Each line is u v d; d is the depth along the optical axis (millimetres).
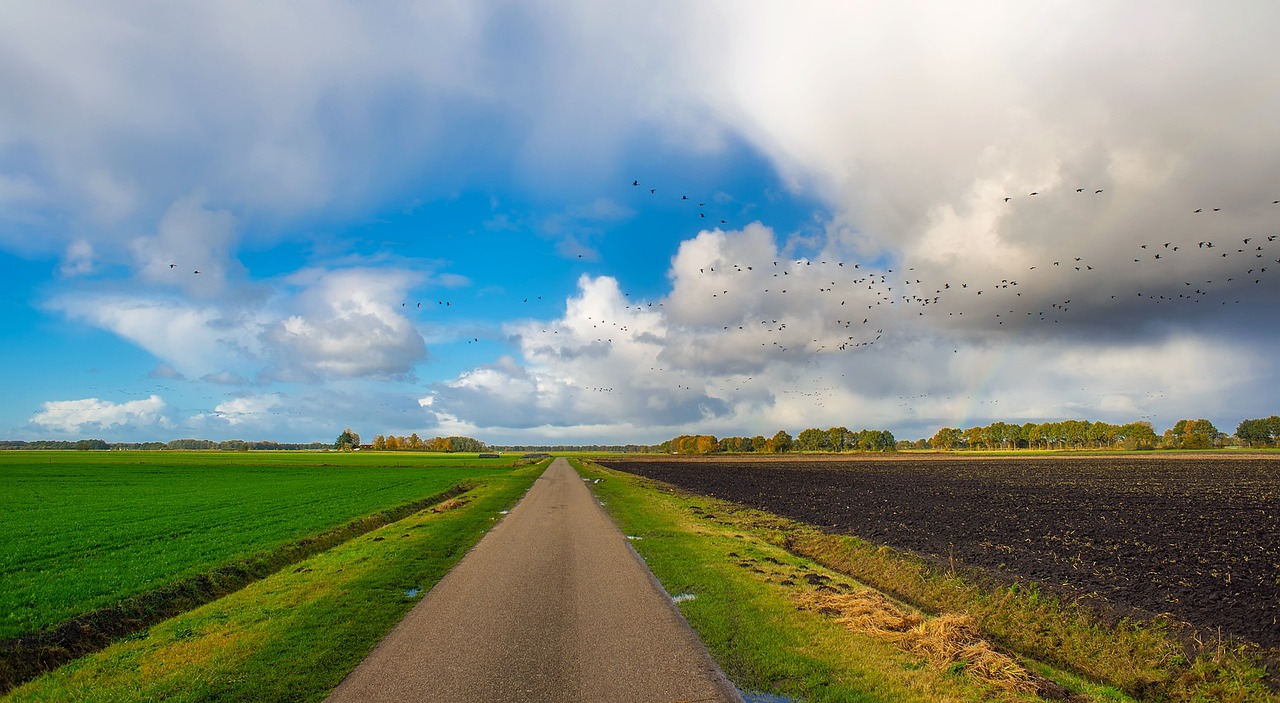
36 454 147625
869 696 7801
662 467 100562
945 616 10484
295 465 99750
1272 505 31844
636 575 15000
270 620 11328
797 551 20422
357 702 7547
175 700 7832
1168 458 113000
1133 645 10273
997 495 39500
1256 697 8266
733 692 7859
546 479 64938
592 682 8133
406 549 19094
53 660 10531
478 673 8461
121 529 25484
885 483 53688
